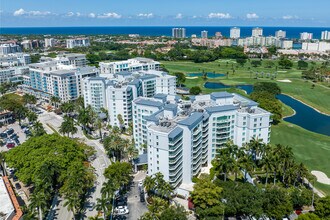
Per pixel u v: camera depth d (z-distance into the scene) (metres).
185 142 151.50
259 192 133.38
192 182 157.75
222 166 147.88
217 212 126.12
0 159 171.88
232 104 186.50
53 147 167.00
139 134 195.00
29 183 163.25
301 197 135.50
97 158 191.50
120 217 135.00
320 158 185.62
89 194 153.25
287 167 148.25
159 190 135.62
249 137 178.38
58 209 141.62
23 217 125.12
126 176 157.12
